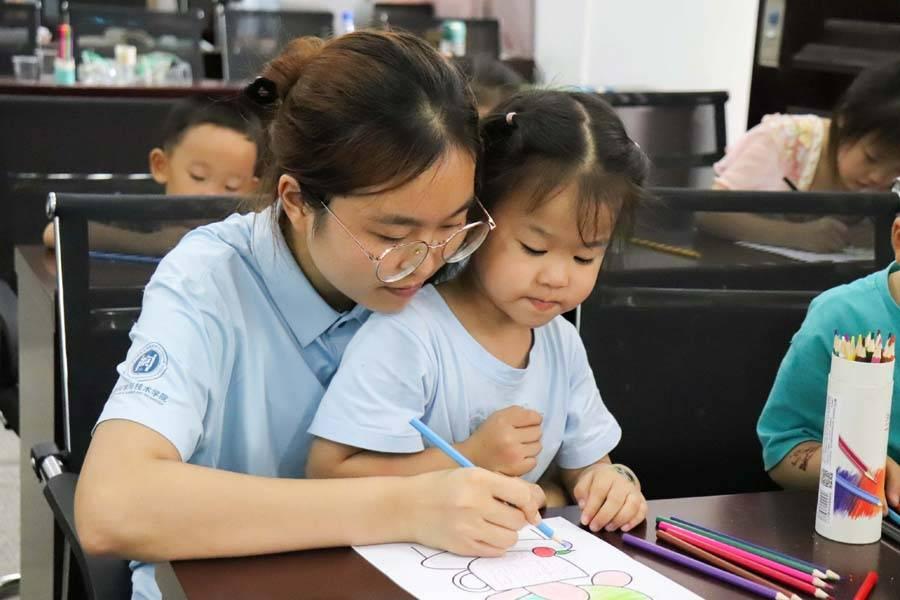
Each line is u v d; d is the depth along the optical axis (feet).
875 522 3.32
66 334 4.37
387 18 16.37
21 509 6.06
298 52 3.58
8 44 12.89
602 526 3.33
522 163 3.58
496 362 3.86
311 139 3.27
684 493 5.07
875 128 6.32
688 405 4.99
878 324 4.41
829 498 3.33
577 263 3.67
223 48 14.07
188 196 4.61
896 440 4.40
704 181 9.71
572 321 4.80
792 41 12.12
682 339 4.94
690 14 13.71
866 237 5.12
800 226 5.03
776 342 5.07
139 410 3.25
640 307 4.85
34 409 5.98
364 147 3.16
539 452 3.79
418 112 3.19
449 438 3.83
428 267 3.35
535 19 17.34
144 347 3.41
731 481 5.12
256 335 3.77
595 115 3.71
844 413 3.28
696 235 4.91
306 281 3.77
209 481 3.09
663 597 2.88
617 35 15.29
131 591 3.71
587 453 4.10
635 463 4.96
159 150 7.53
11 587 7.30
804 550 3.26
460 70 3.49
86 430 4.39
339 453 3.58
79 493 3.09
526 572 3.00
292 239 3.76
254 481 3.13
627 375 4.88
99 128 8.11
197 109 7.36
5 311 6.97
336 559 3.03
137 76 13.34
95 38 13.60
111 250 4.45
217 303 3.63
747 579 3.00
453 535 3.06
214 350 3.56
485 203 3.64
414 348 3.70
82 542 3.05
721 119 9.74
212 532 3.02
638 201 3.79
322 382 3.90
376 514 3.11
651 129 9.50
